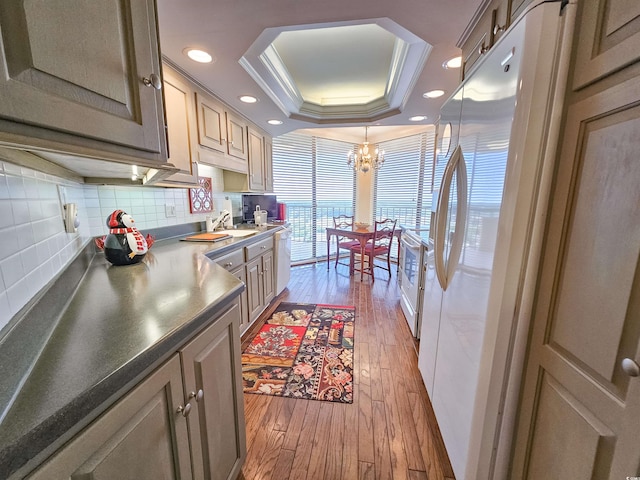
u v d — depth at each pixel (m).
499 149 0.80
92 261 1.38
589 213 0.62
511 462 0.89
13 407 0.41
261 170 3.18
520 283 0.79
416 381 1.78
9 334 0.55
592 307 0.61
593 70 0.61
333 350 2.15
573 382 0.66
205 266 1.29
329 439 1.35
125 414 0.53
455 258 1.11
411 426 1.42
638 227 0.50
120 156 0.67
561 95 0.69
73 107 0.51
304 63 2.24
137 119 0.70
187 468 0.74
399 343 2.26
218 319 0.90
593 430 0.60
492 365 0.84
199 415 0.80
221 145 2.20
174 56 1.54
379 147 4.92
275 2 1.14
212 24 1.27
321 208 4.91
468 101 1.04
